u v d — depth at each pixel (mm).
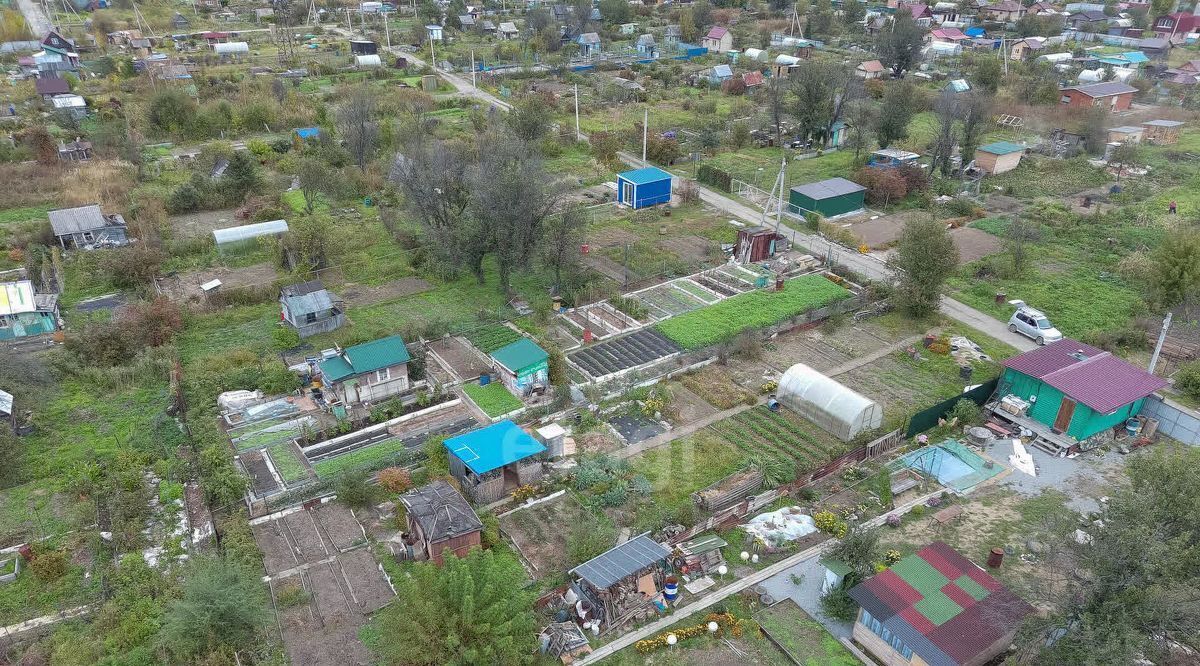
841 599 26812
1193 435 36531
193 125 87438
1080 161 79312
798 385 38438
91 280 51688
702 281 53406
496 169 49531
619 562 27156
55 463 34062
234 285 51625
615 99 103688
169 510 31344
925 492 33531
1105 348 44375
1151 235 59500
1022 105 97188
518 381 39344
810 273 54469
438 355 44000
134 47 130000
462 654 22000
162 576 27906
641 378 41250
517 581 25312
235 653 24188
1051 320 48062
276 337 43844
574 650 25141
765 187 72688
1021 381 38406
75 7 161125
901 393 40625
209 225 62250
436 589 22906
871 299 50469
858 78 85625
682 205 68250
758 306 49000
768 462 34594
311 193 62812
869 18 156000
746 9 179875
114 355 41906
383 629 23453
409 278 53562
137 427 36781
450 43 146625
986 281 53656
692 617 26953
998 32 153750
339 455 35000
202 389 39469
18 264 54094
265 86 104500
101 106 95875
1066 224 62375
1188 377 40562
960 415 37969
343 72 120750
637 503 32219
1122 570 22438
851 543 27297
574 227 49469
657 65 128000
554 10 162500
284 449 35406
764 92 106875
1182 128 93000
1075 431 36281
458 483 32781
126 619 25859
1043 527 29781
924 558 26938
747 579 28703
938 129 87375
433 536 27531
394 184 66250
